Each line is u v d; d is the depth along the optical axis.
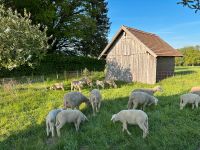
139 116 8.79
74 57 36.84
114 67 26.86
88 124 9.98
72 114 9.39
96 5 45.84
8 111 12.90
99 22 47.78
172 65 26.50
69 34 39.34
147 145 7.88
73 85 19.23
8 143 9.03
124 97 14.95
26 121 11.27
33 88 19.64
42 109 13.16
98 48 46.66
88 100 12.27
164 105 12.63
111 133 8.92
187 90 16.53
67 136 8.82
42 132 9.70
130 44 25.09
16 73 30.80
